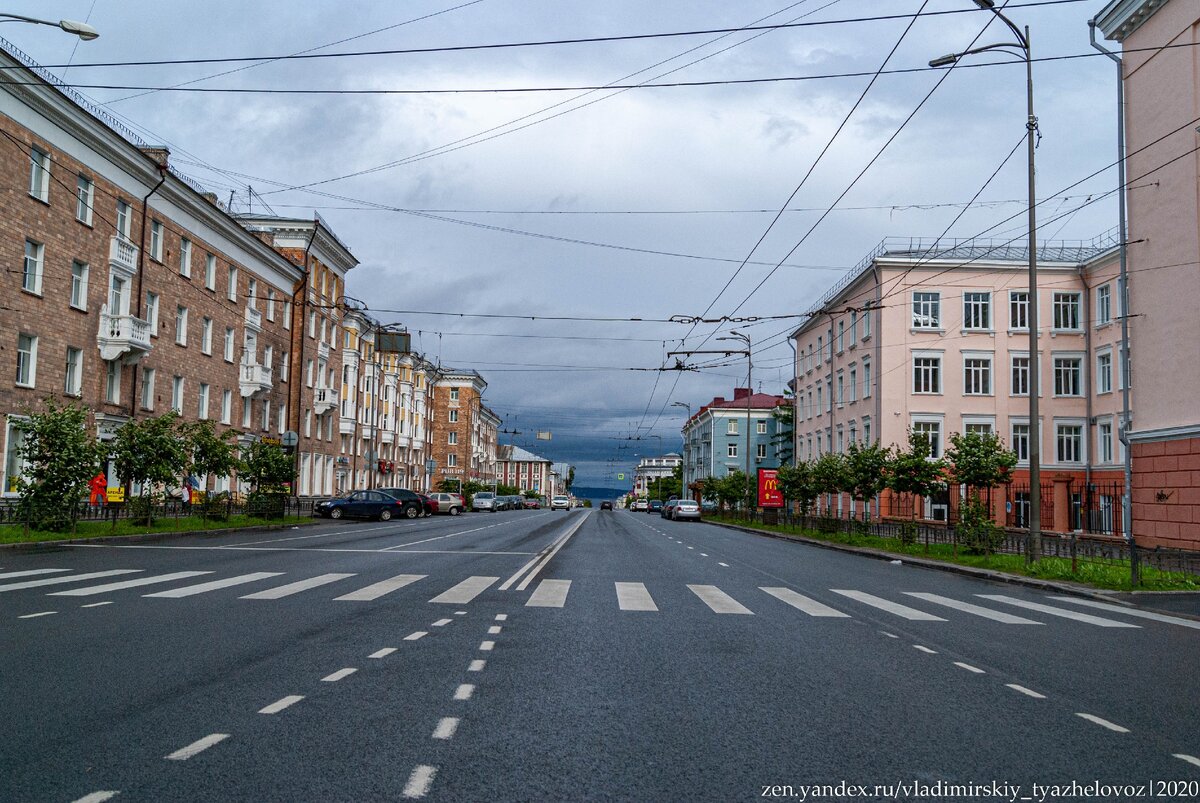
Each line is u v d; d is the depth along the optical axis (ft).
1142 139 90.02
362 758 15.65
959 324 140.67
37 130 86.48
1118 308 129.90
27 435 74.43
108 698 19.48
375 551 67.21
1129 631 34.83
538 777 14.93
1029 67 62.18
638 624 32.19
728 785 14.79
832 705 20.39
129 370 104.58
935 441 139.44
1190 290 82.79
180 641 26.43
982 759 16.49
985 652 28.32
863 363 149.89
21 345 86.12
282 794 13.82
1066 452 138.51
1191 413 82.53
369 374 208.44
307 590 39.88
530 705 19.71
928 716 19.56
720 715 19.29
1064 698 21.74
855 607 39.58
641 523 162.61
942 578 59.16
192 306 121.08
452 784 14.46
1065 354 139.44
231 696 19.80
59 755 15.51
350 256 184.44
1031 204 62.75
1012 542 84.89
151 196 109.19
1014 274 141.08
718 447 286.66
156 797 13.57
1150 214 89.30
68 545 67.56
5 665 22.76
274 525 104.27
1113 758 16.76
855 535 105.70
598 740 17.17
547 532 108.78
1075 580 54.19
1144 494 89.04
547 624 31.58
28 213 85.51
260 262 144.87
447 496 189.98
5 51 79.56
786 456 227.40
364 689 20.75
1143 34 89.25
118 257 100.89
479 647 26.53
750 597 42.24
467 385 313.73
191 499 102.68
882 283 140.46
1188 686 23.70
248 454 111.86
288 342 157.79
